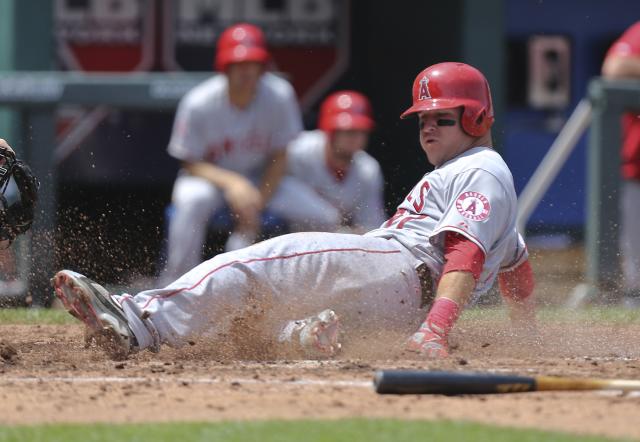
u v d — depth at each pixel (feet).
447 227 60.23
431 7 138.00
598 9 151.23
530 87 149.79
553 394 48.32
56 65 142.72
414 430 40.65
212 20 146.00
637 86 121.19
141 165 144.97
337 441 39.06
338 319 58.80
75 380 51.37
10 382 50.88
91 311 57.31
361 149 126.52
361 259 60.39
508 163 149.48
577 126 123.65
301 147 125.39
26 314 88.79
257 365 56.13
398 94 144.05
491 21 132.36
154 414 44.14
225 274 58.85
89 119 143.64
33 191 63.41
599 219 121.19
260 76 119.96
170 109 123.13
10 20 131.34
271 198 123.85
